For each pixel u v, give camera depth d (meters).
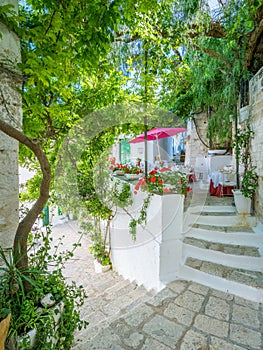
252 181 3.95
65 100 3.01
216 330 1.92
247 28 3.75
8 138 1.71
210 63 4.78
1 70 1.63
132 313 2.16
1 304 1.44
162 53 4.11
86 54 1.98
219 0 3.77
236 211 3.95
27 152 2.74
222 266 2.85
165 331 1.93
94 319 2.48
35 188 3.90
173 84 5.39
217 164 6.21
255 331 1.90
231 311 2.16
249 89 4.31
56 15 1.79
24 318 1.48
